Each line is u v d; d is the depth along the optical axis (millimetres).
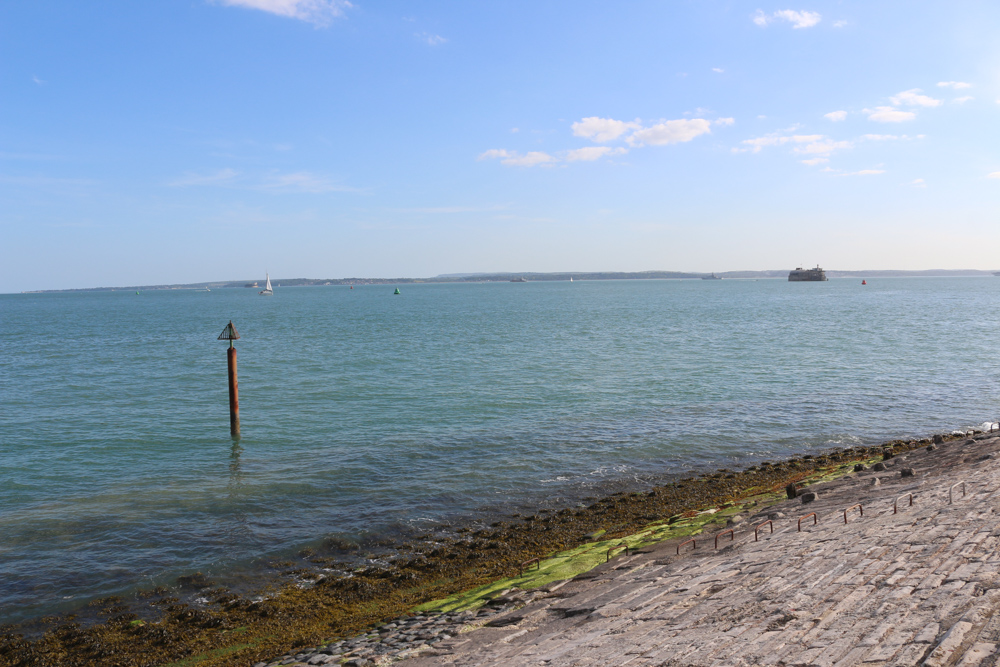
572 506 19625
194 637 12477
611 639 8898
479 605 12797
